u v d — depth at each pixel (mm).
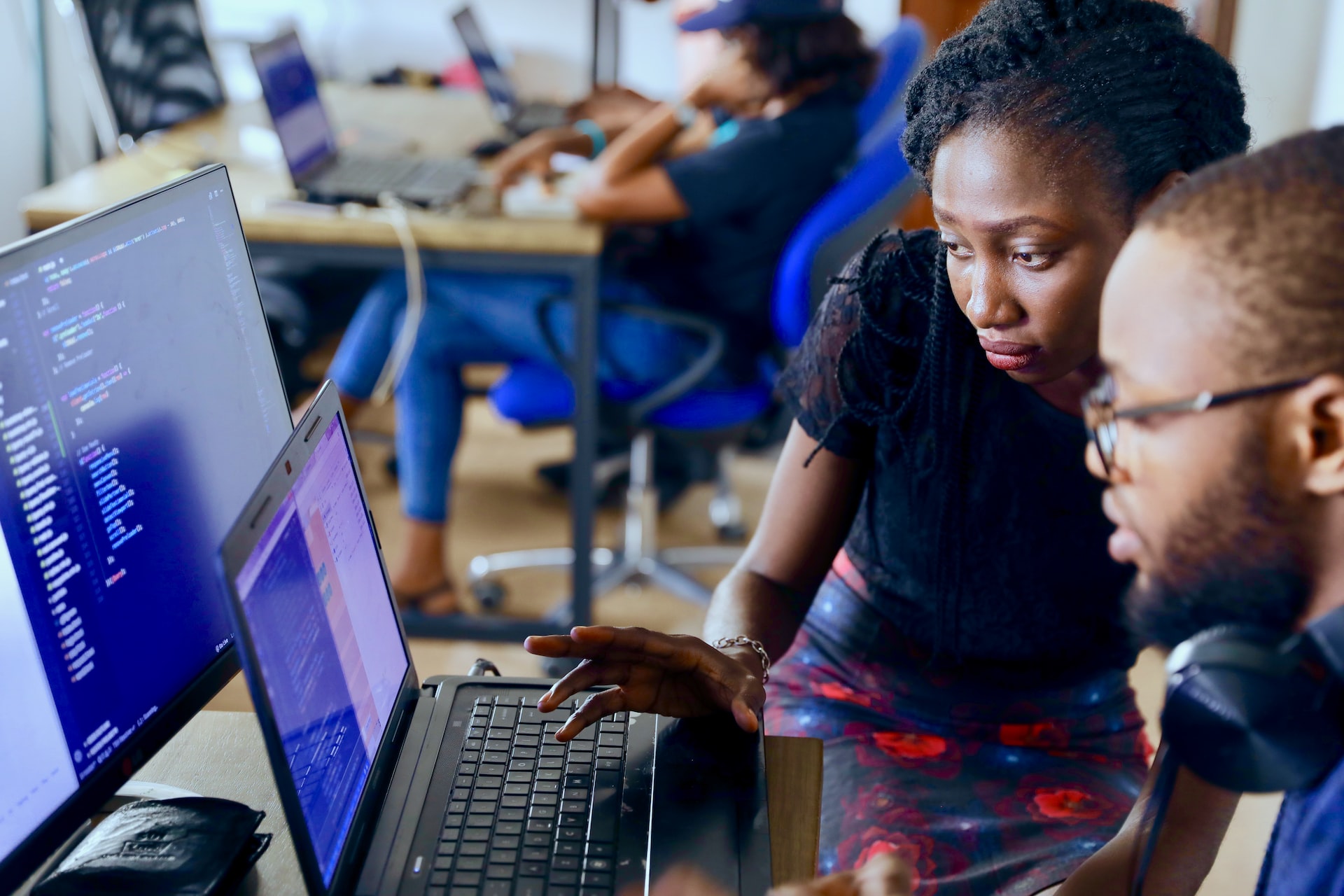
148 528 868
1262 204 580
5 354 739
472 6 4094
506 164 2377
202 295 955
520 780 933
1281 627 655
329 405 967
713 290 2268
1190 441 612
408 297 2342
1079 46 885
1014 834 1084
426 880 834
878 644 1242
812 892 727
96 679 811
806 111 2215
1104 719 1219
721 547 2826
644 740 981
